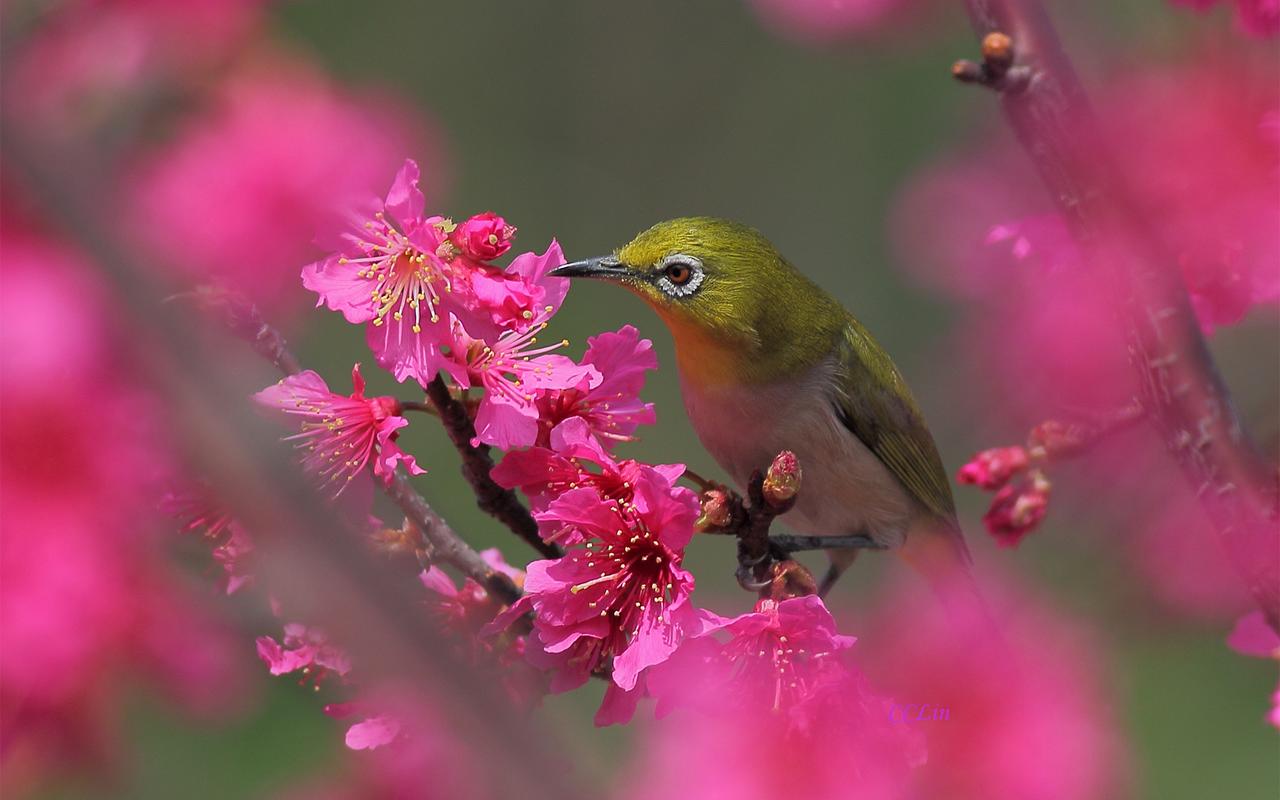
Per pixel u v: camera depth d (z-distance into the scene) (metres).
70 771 3.64
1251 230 5.76
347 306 5.84
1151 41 6.47
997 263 9.73
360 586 2.78
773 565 6.26
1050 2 7.14
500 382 6.11
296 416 5.96
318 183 5.17
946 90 19.14
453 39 20.61
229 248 4.89
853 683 4.74
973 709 4.01
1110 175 5.22
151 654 3.61
